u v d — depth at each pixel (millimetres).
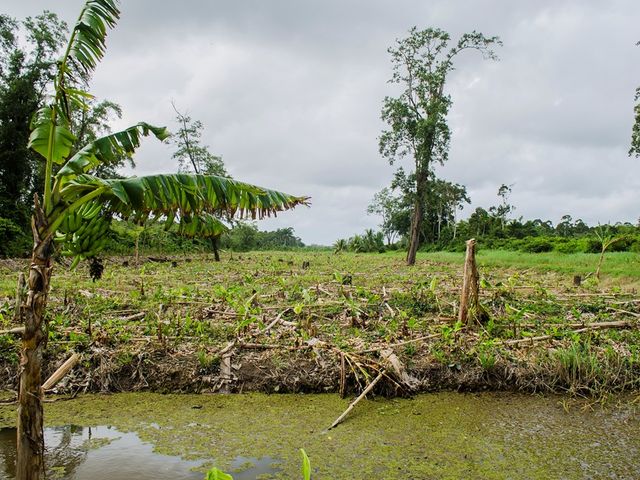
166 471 4652
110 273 15719
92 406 6195
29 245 27609
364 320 9328
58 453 4996
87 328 7805
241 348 7594
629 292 13477
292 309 10086
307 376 6855
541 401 6613
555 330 8375
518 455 5098
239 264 24188
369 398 6551
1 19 27094
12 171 28797
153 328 8375
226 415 5977
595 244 29547
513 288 12352
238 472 4656
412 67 27125
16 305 8188
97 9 4059
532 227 49625
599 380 7070
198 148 26453
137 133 4441
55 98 3846
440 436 5512
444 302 10898
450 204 59906
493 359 7109
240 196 4531
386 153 28375
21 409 3707
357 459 4957
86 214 4297
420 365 7188
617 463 4953
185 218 4676
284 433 5512
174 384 6746
